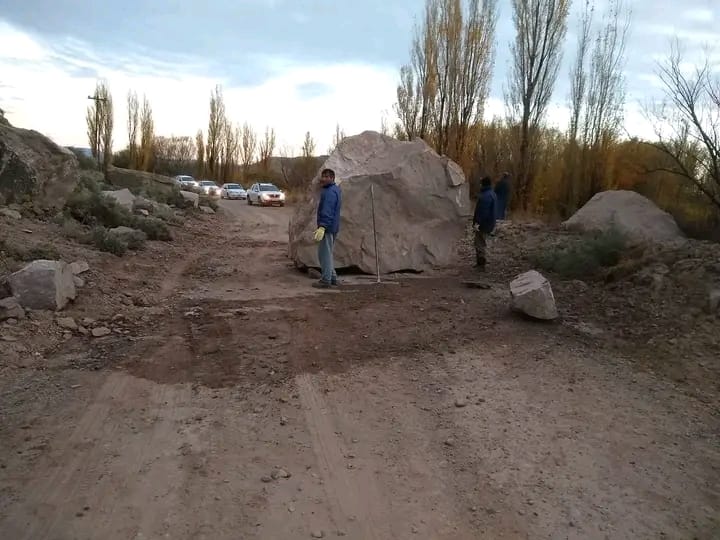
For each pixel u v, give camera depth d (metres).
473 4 24.70
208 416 4.82
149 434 4.49
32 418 4.65
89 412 4.80
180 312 7.77
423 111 25.83
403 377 5.69
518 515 3.61
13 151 11.95
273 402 5.11
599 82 17.16
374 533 3.41
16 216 11.12
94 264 9.35
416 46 25.97
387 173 11.04
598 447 4.40
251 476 3.96
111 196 15.20
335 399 5.20
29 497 3.62
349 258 10.75
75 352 6.11
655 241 10.33
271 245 15.77
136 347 6.32
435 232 11.50
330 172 9.50
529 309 7.20
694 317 6.66
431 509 3.66
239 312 7.73
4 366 5.54
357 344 6.55
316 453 4.29
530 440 4.50
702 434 4.59
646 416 4.88
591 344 6.52
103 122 43.50
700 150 11.18
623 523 3.54
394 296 8.82
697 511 3.67
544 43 20.73
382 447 4.40
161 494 3.71
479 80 24.55
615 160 16.47
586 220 13.59
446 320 7.44
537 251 11.68
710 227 11.59
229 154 68.56
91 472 3.93
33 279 6.88
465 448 4.39
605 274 8.90
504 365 5.96
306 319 7.45
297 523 3.48
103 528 3.35
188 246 14.09
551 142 20.80
